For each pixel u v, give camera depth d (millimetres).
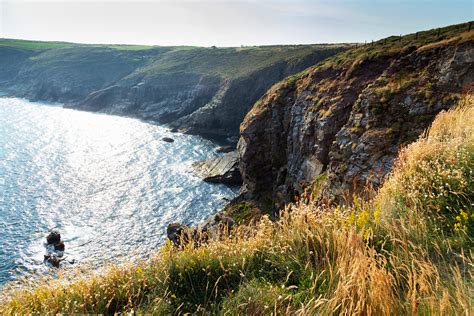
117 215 46844
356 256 4523
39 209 47969
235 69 135000
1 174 61406
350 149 26516
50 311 5160
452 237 5324
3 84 196875
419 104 26188
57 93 167250
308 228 5992
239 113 109562
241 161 51844
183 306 5012
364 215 5961
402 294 4254
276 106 48469
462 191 6398
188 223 44875
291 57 123000
